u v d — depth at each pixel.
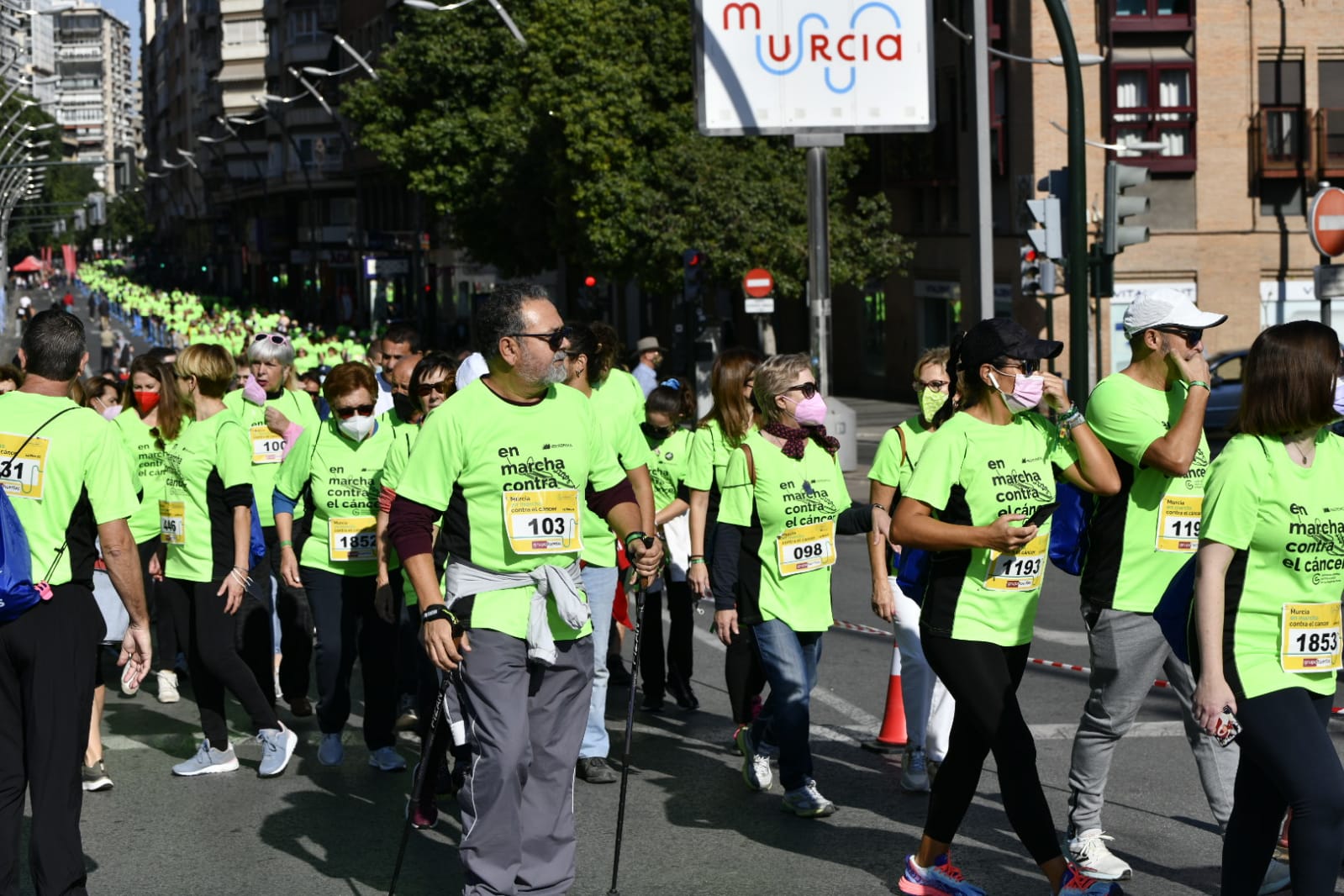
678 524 9.58
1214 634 5.01
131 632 6.08
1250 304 34.97
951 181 39.00
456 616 5.58
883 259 36.47
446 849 6.99
